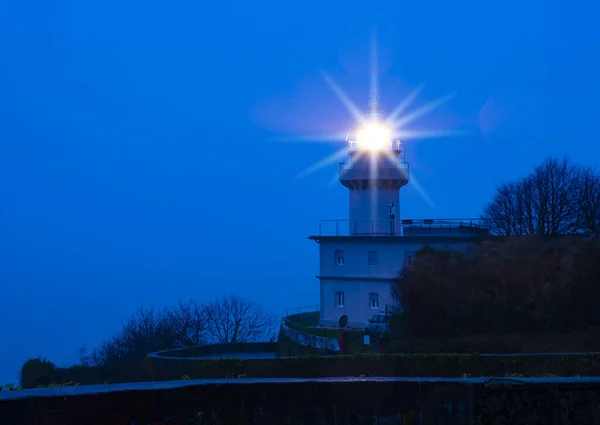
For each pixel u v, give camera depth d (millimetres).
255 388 10727
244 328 87062
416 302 48688
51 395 9570
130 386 10336
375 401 10984
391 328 50000
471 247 57125
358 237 78875
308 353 57938
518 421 10883
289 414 10820
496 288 46969
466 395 10883
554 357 31297
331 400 10930
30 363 41531
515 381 11047
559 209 74750
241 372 35812
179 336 80562
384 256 77375
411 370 33188
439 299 47781
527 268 47031
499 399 10898
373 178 83500
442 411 10930
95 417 9773
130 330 78750
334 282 80750
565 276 45562
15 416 9273
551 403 10945
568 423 10930
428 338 46438
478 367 32125
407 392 11023
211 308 86312
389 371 33500
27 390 9969
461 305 47000
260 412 10742
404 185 85688
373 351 51000
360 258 79000
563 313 44750
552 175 76250
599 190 74562
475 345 42500
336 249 80812
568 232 72062
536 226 75250
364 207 84688
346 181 85000
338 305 80375
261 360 35875
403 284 50688
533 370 31344
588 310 44594
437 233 75875
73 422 9641
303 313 88500
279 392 10820
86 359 72375
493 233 77812
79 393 9727
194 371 37188
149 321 80562
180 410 10312
